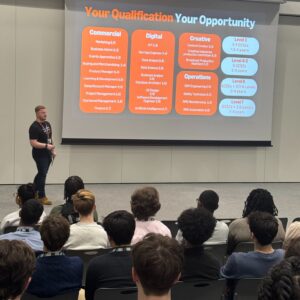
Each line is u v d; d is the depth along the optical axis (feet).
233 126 28.43
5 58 25.55
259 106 28.66
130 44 26.50
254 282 8.41
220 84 27.94
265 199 12.73
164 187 27.17
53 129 26.55
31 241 10.44
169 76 27.20
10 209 21.35
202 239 8.52
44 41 25.89
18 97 25.93
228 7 27.48
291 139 29.91
